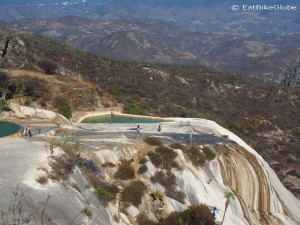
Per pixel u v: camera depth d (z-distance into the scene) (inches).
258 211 1311.5
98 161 1079.0
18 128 1321.4
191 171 1214.9
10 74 2096.5
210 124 1916.8
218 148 1443.2
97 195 876.0
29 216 569.6
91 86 2519.7
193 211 1006.4
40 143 1053.8
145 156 1194.0
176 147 1318.9
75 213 699.4
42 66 2507.4
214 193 1190.3
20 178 732.0
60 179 799.1
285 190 1477.6
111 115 2134.6
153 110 2667.3
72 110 2089.1
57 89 2177.7
